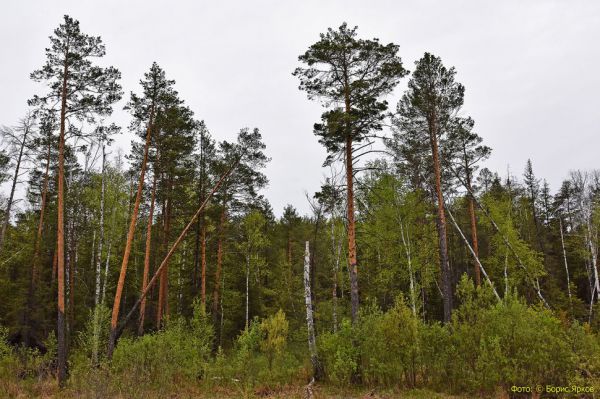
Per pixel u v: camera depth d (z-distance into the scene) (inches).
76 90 691.4
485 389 470.9
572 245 1411.2
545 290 1246.9
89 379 438.9
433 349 526.9
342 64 649.0
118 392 438.9
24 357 692.7
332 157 669.9
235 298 1285.7
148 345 605.0
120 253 1274.6
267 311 1349.7
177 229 1115.3
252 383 583.2
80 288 1097.4
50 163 1024.2
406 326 537.3
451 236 1462.8
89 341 681.0
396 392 502.3
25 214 1249.4
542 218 1659.7
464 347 493.0
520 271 1007.6
